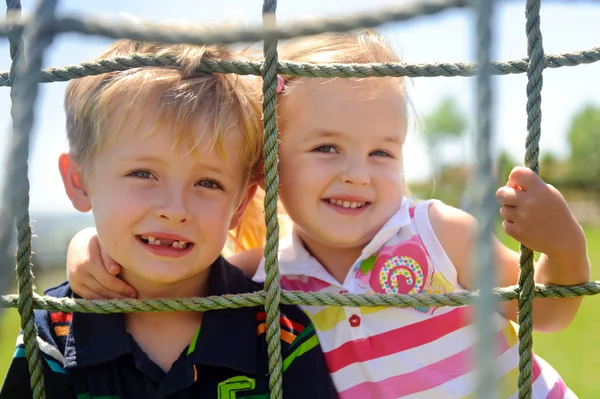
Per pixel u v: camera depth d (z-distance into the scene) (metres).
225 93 1.44
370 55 1.70
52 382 1.36
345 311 1.56
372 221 1.60
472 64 1.27
